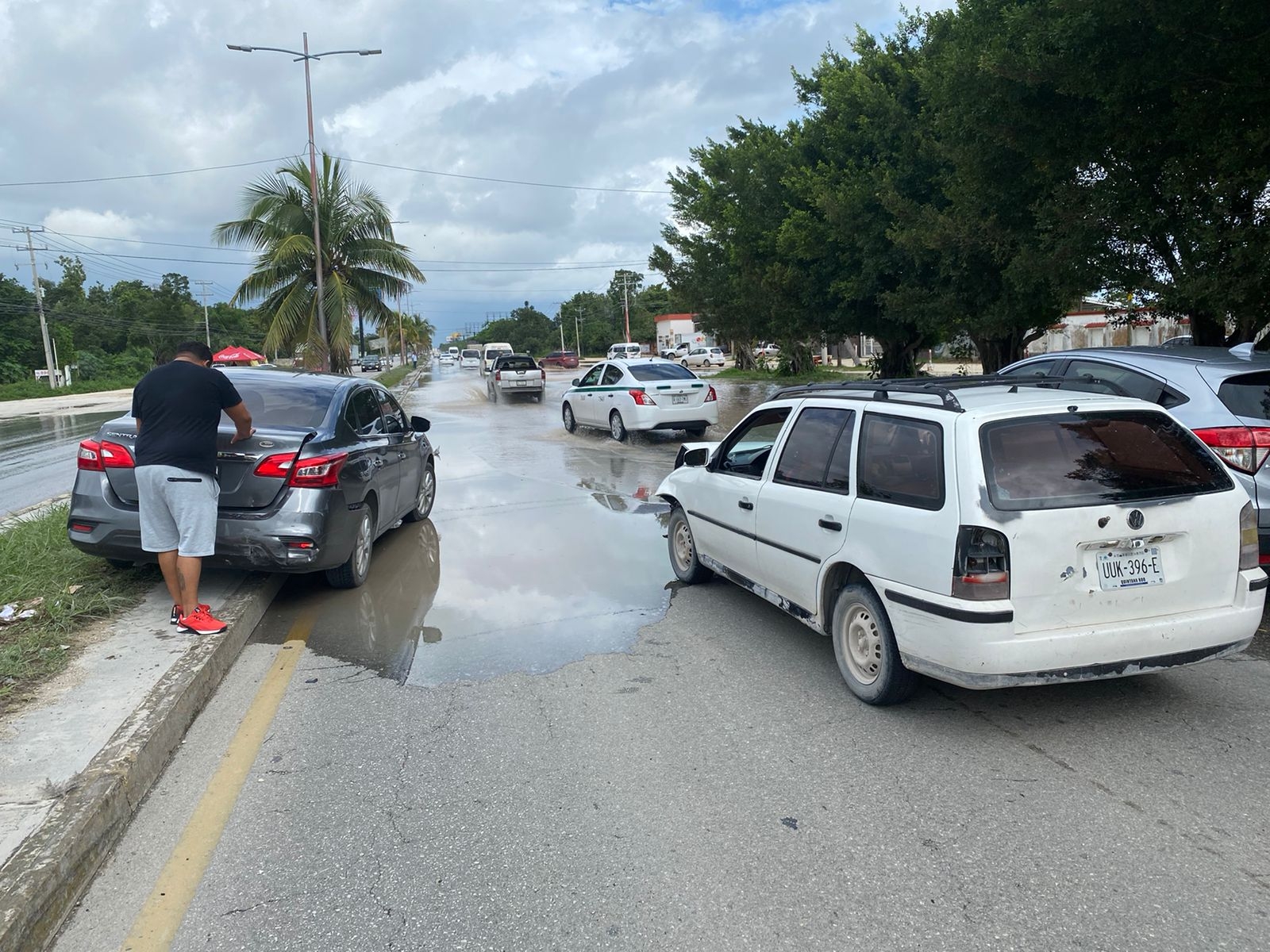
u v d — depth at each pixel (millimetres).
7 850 3076
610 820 3562
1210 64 8445
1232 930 2822
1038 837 3377
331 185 29547
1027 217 13070
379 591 6906
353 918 2980
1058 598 3914
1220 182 8781
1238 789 3695
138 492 5422
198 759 4156
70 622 5496
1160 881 3086
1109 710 4508
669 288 37375
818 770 3938
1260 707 4500
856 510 4551
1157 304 11383
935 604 3994
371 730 4438
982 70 10414
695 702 4703
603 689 4902
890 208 17344
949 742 4195
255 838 3488
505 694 4859
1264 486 5570
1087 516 3930
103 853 3367
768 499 5395
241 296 29531
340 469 6461
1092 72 9102
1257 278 8789
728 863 3242
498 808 3674
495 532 9008
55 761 3746
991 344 19750
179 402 5266
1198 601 4125
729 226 26719
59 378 60844
